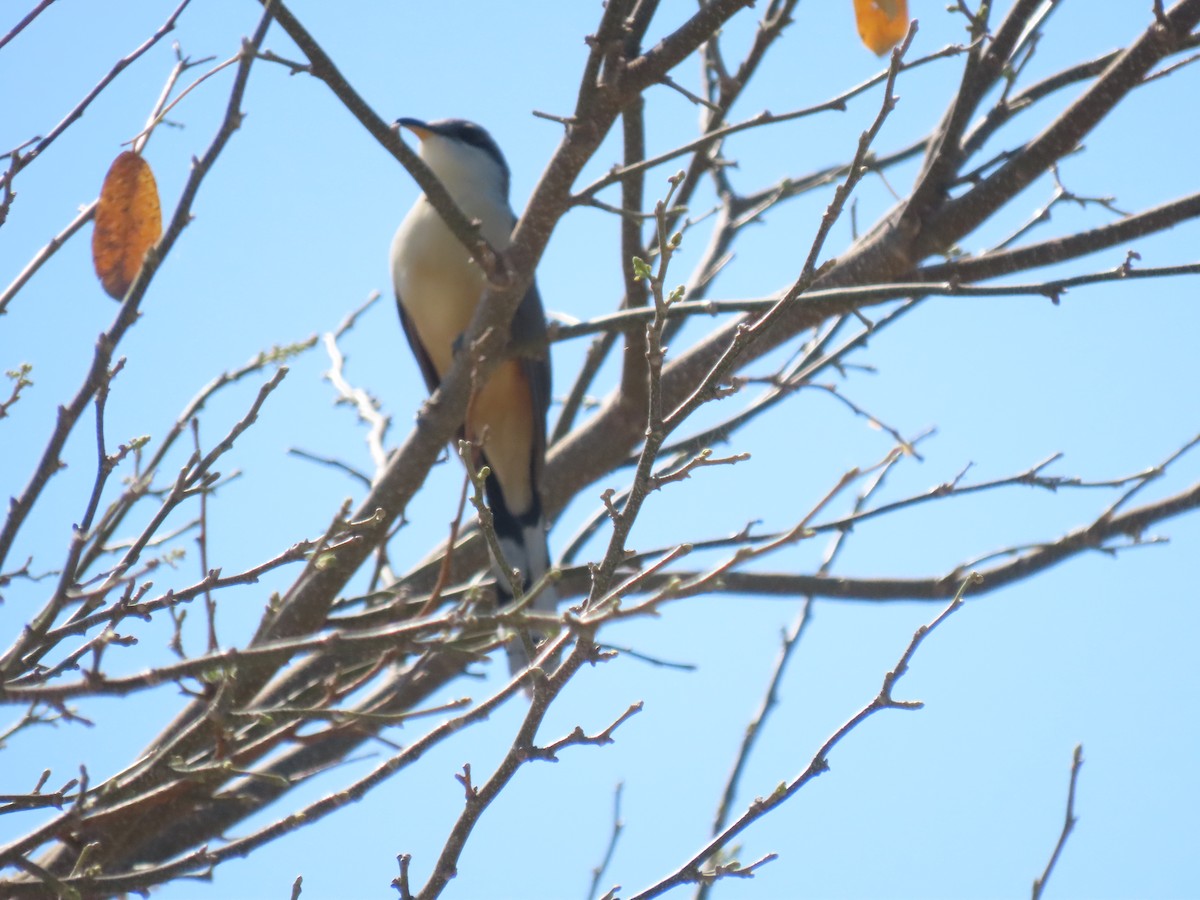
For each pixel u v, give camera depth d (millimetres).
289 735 4777
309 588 7230
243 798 4914
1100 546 8914
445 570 5086
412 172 7008
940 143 8508
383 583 8359
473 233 7273
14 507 4805
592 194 7273
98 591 4895
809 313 8758
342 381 9578
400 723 4715
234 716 4648
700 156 9352
